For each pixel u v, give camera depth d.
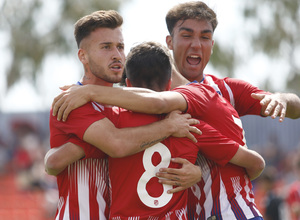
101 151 12.77
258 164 13.32
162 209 12.25
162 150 12.47
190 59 15.38
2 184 46.12
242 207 13.23
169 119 12.52
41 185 40.62
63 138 12.84
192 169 12.54
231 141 12.97
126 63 13.14
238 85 15.20
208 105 13.12
